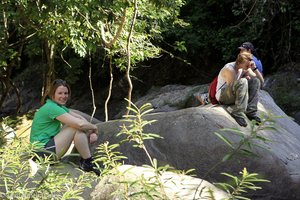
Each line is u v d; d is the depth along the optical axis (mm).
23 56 17547
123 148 5371
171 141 5242
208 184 2885
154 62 15023
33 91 16328
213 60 14445
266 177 5059
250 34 12977
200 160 5105
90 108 15109
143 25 9688
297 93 10984
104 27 9148
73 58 13344
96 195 2879
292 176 5285
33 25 9188
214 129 5223
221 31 13859
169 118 5422
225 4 14258
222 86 5801
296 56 12719
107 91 15211
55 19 8273
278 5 12219
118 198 2746
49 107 4953
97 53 11234
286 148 5773
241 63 5727
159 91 12734
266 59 13242
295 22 12352
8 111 15672
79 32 8359
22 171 2859
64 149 4797
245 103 5559
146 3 9180
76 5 7250
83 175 2980
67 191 2711
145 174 2896
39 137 4930
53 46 10703
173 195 2701
